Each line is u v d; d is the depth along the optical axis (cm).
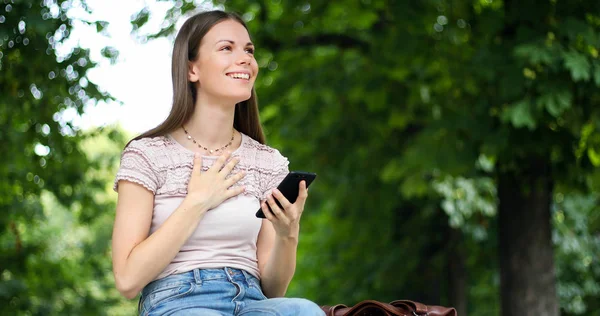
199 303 323
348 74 1067
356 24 1119
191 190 324
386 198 1267
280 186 325
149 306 325
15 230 1087
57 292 1135
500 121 812
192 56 345
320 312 322
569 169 861
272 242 362
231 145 351
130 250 320
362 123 1155
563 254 1310
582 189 884
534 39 770
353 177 1217
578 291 1311
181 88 343
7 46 753
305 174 322
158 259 313
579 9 795
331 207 1363
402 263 1298
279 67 1106
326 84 1083
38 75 784
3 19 721
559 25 770
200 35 344
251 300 335
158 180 332
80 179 1005
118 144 1075
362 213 1305
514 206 874
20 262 1116
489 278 1378
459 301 1277
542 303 869
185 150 339
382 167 1183
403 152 1113
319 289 1503
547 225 877
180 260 328
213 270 329
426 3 903
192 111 346
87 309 1159
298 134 1149
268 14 1047
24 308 1073
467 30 930
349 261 1413
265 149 360
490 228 1277
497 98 812
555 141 812
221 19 347
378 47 989
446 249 1284
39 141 870
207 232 330
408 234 1310
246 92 342
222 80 340
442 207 1140
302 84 1098
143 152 332
